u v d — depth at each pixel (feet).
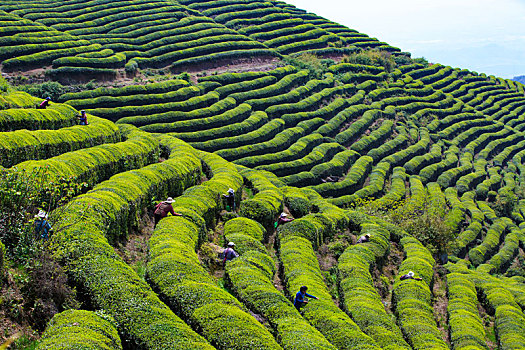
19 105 136.15
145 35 284.82
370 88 314.14
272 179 167.94
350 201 197.26
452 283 122.31
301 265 90.27
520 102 381.19
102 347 45.83
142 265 74.02
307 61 313.12
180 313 59.16
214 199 106.52
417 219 154.51
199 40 289.53
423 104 322.14
